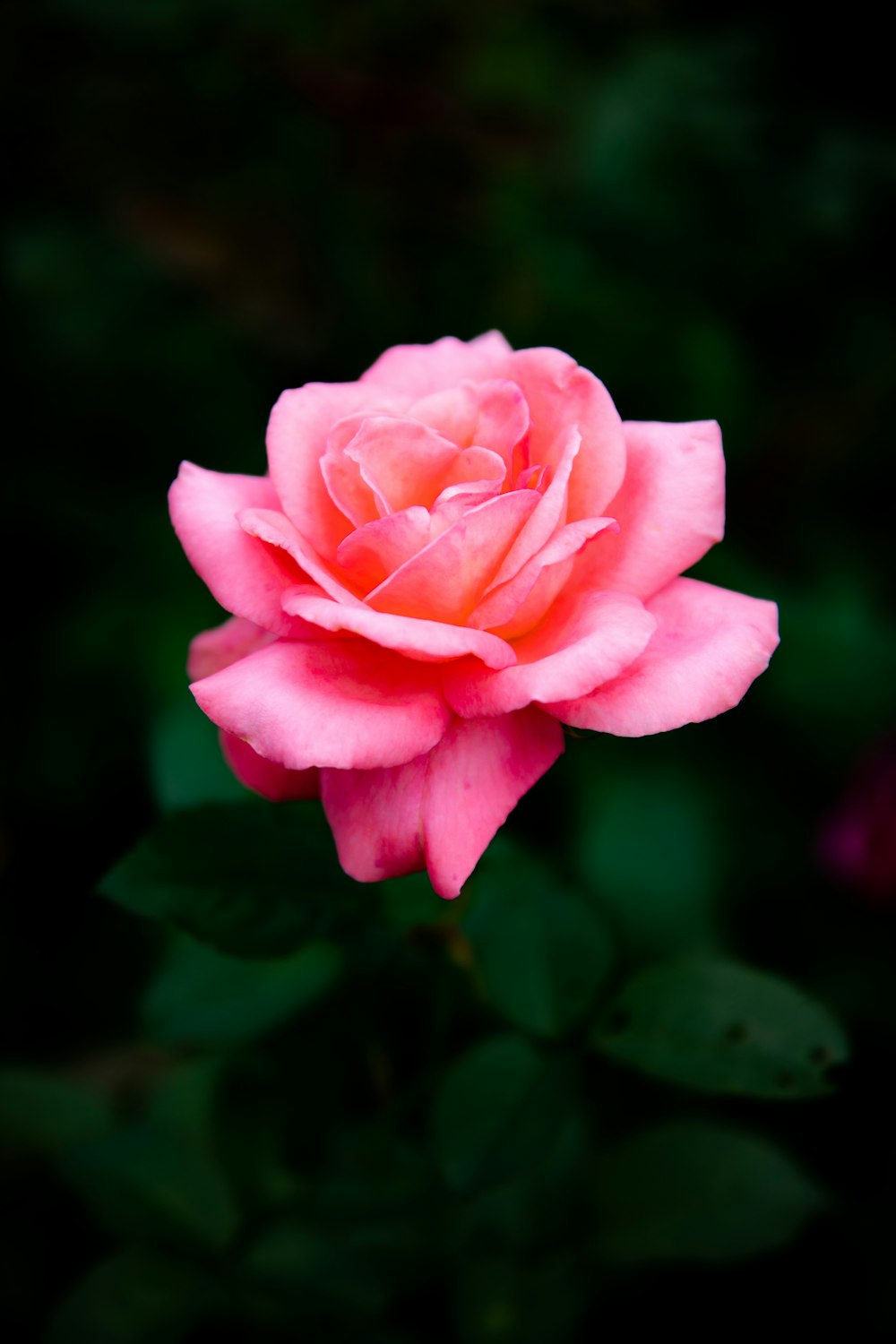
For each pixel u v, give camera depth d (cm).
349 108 87
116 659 68
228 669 38
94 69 82
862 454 82
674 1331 51
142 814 71
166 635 68
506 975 43
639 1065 41
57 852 71
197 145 87
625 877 57
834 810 59
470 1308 44
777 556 79
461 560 38
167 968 45
